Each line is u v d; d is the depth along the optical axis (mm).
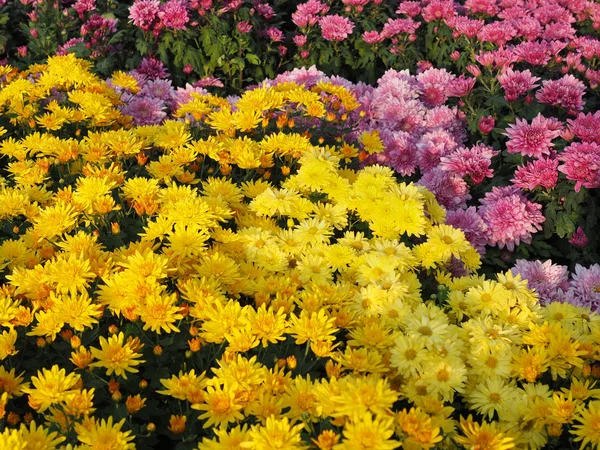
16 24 2441
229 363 945
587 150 1497
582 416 971
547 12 2311
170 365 1030
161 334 1042
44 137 1420
